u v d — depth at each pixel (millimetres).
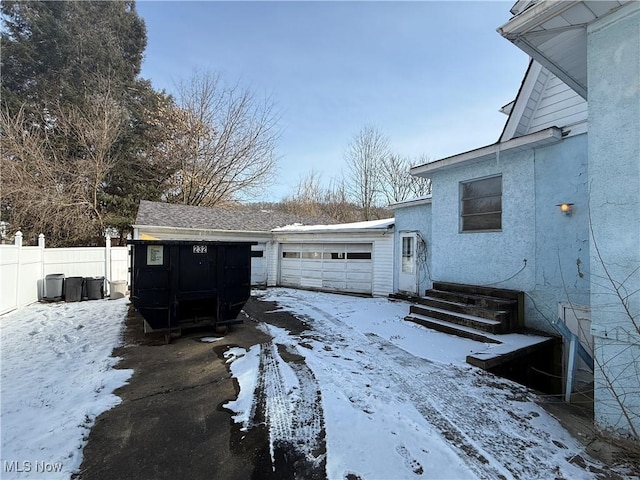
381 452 2475
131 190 19297
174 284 5539
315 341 5469
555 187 5664
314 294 11273
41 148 16188
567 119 6812
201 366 4359
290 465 2352
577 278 5352
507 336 5398
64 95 18062
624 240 2742
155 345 5285
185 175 20422
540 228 5871
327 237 12016
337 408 3148
